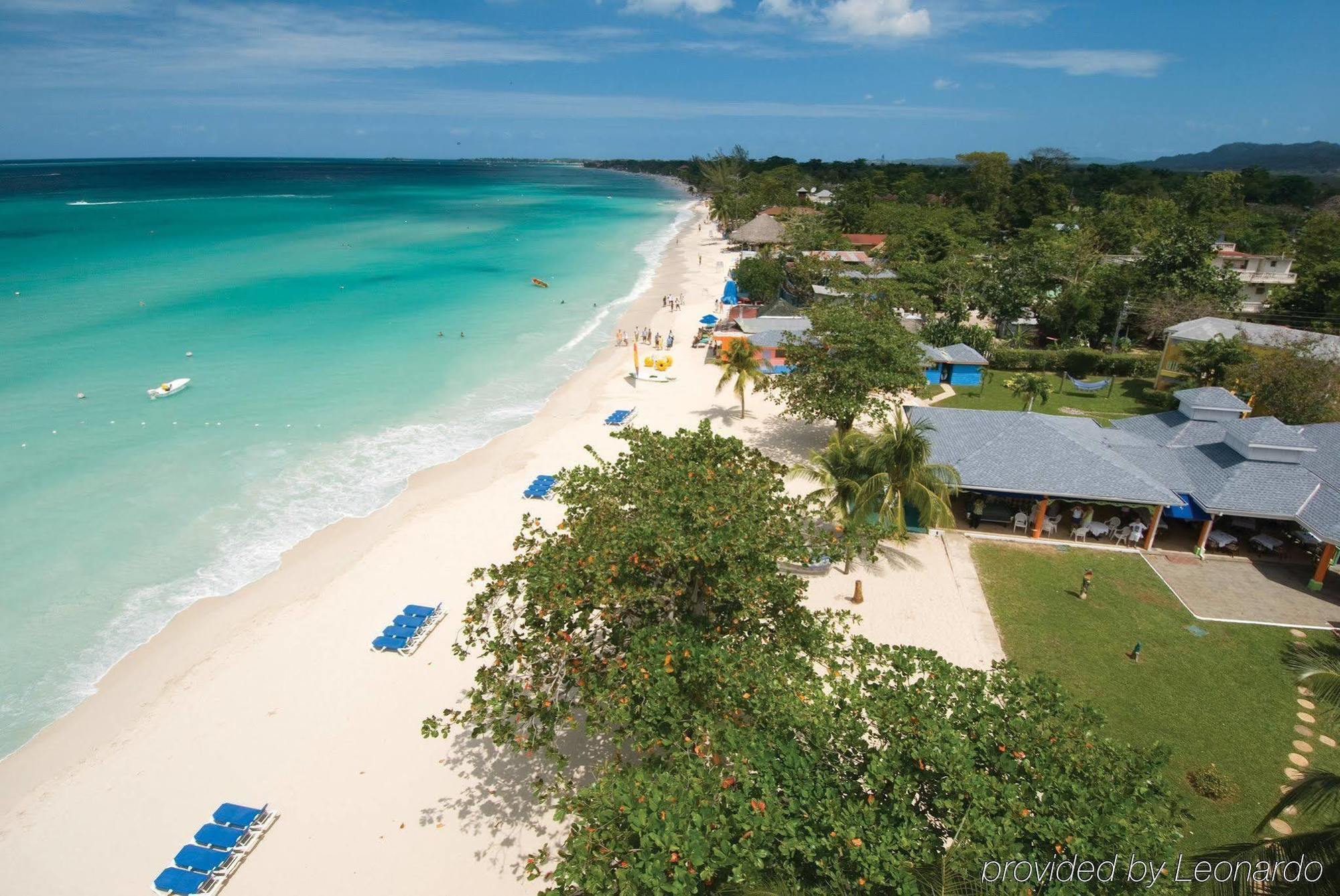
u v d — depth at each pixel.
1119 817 10.37
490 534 28.50
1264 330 42.31
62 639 22.27
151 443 35.03
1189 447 29.94
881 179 154.50
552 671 15.68
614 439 37.44
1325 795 11.25
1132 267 55.38
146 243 95.00
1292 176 135.75
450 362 49.56
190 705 19.98
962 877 9.73
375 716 19.72
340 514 29.77
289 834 16.44
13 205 143.38
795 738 12.76
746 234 101.56
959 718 12.20
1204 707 19.58
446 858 15.91
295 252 92.56
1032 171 144.00
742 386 40.88
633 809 11.06
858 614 23.42
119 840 16.25
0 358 45.59
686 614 16.16
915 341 34.34
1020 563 26.47
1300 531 27.27
